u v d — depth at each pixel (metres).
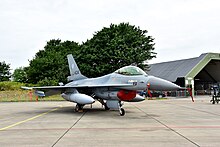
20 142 6.61
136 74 13.95
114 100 14.63
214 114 13.99
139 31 42.06
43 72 53.44
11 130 8.78
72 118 12.67
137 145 6.07
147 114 14.27
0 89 48.78
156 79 13.26
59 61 53.91
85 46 39.03
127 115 13.87
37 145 6.22
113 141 6.60
